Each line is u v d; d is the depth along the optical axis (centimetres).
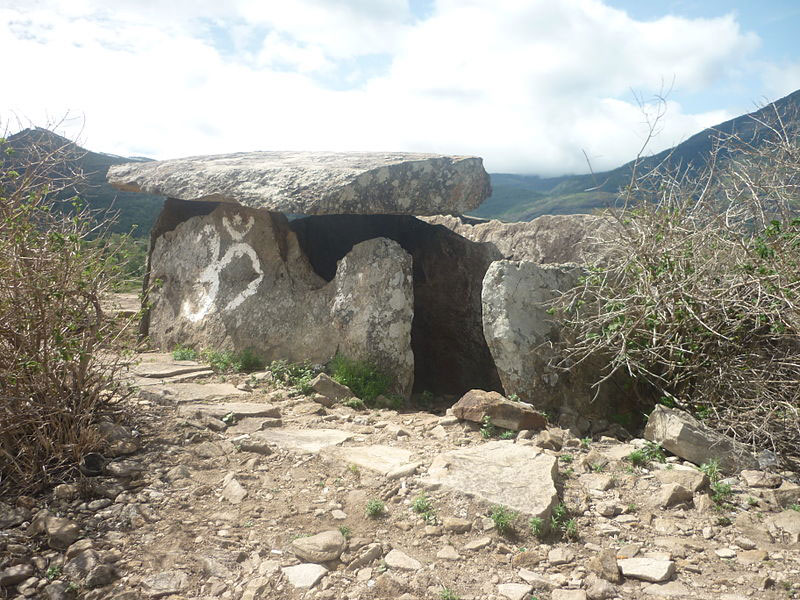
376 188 605
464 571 282
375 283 604
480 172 664
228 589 273
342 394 546
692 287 470
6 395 354
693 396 483
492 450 398
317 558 290
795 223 458
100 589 271
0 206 354
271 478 369
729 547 300
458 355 707
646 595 264
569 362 513
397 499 340
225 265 715
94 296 383
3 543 295
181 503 338
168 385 538
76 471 360
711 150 521
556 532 314
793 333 446
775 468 395
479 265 714
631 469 387
